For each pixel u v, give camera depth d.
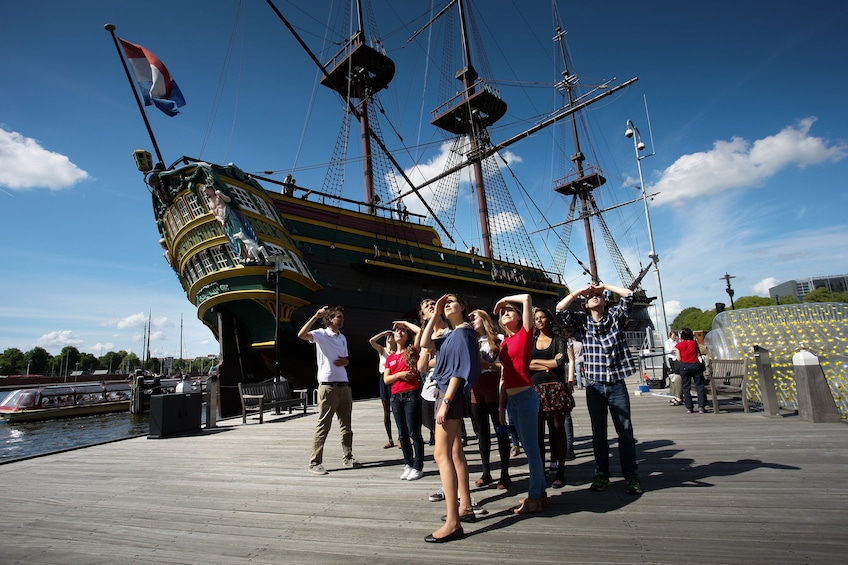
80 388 37.03
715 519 3.33
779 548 2.80
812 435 6.12
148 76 15.55
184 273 18.06
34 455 7.39
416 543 3.19
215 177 15.63
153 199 17.83
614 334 4.24
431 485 4.80
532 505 3.66
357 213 21.69
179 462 6.55
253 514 4.00
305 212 19.88
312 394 17.64
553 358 4.75
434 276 23.52
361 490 4.68
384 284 21.64
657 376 17.38
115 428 28.28
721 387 8.95
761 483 4.11
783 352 8.89
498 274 28.53
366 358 20.97
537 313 4.95
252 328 18.12
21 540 3.52
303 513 3.98
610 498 3.95
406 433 5.15
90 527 3.80
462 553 2.96
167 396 9.25
